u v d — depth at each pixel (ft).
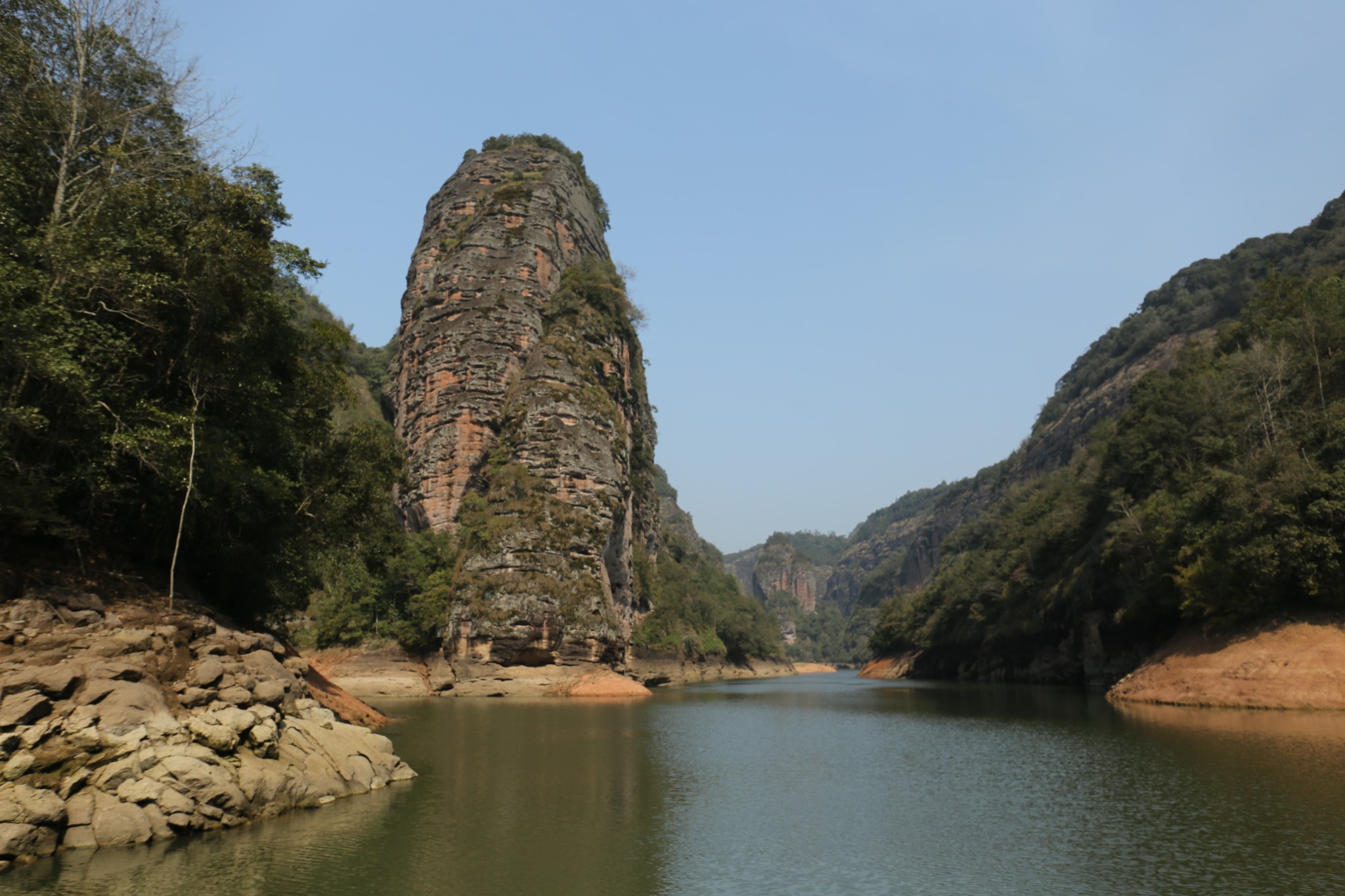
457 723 145.38
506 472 270.87
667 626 353.31
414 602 253.03
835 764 98.27
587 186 438.81
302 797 67.41
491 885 49.19
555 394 288.30
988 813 69.62
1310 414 158.10
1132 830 60.90
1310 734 101.30
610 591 282.36
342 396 118.01
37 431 68.54
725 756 105.50
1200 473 187.32
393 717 158.92
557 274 350.84
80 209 79.51
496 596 241.76
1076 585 238.68
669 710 184.14
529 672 237.45
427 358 321.73
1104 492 247.70
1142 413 234.99
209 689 66.85
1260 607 141.38
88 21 82.43
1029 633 278.87
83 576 73.51
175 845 54.75
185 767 57.47
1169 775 80.12
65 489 72.33
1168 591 175.94
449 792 77.25
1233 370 201.98
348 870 51.39
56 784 52.80
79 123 80.94
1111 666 220.43
